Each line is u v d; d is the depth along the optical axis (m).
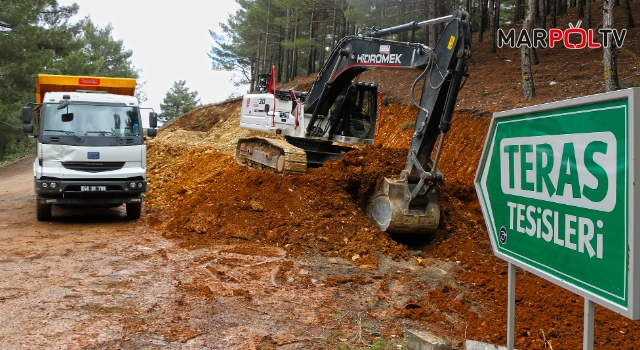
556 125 3.01
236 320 5.36
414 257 8.24
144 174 10.45
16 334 4.80
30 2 26.20
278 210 9.55
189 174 15.81
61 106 10.21
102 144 10.14
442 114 8.27
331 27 39.47
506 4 41.09
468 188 10.98
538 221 3.21
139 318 5.32
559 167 2.99
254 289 6.40
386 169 9.38
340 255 8.13
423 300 6.20
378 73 25.48
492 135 3.79
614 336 4.89
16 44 24.62
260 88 14.20
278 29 43.50
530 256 3.30
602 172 2.62
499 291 6.41
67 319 5.22
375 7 27.89
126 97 10.87
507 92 16.92
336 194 9.66
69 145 9.95
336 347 4.75
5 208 13.02
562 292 6.12
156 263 7.49
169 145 20.83
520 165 3.41
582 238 2.79
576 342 4.76
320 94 11.22
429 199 8.83
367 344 4.85
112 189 10.14
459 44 7.83
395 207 8.67
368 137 11.72
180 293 6.18
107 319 5.26
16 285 6.33
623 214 2.47
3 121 26.11
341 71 10.45
